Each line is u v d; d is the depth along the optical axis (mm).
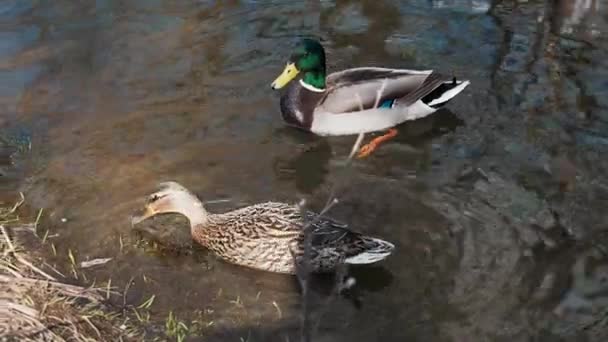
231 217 2576
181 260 2559
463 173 2811
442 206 2695
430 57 3258
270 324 2389
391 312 2410
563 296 2434
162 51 3279
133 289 2471
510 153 2871
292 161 2893
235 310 2426
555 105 3029
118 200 2713
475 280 2479
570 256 2529
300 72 3018
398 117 3014
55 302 2387
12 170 2809
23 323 2311
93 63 3225
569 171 2797
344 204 2719
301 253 2484
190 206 2600
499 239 2584
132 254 2562
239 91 3133
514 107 3037
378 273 2502
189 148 2908
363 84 3021
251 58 3264
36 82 3141
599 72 3156
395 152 2912
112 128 2971
